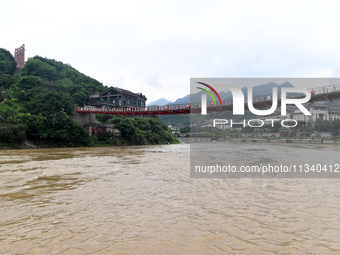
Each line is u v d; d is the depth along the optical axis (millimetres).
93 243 4707
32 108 49188
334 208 6965
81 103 85062
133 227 5547
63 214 6539
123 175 13016
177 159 22125
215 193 8852
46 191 9250
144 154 29391
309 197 8258
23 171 14445
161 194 8719
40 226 5680
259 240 4797
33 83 70875
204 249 4402
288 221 5887
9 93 62875
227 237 4945
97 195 8602
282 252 4273
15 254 4285
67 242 4773
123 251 4344
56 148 44969
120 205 7348
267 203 7512
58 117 47750
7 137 40844
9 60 107938
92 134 58594
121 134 63844
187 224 5703
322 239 4844
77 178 12078
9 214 6574
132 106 85062
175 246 4539
